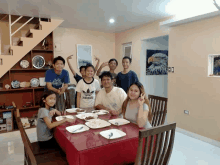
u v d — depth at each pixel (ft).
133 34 15.37
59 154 5.82
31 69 12.57
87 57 16.26
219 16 9.14
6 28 12.49
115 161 4.68
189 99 10.94
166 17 12.02
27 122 12.33
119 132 5.24
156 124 8.02
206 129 10.07
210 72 9.89
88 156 4.24
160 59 16.08
